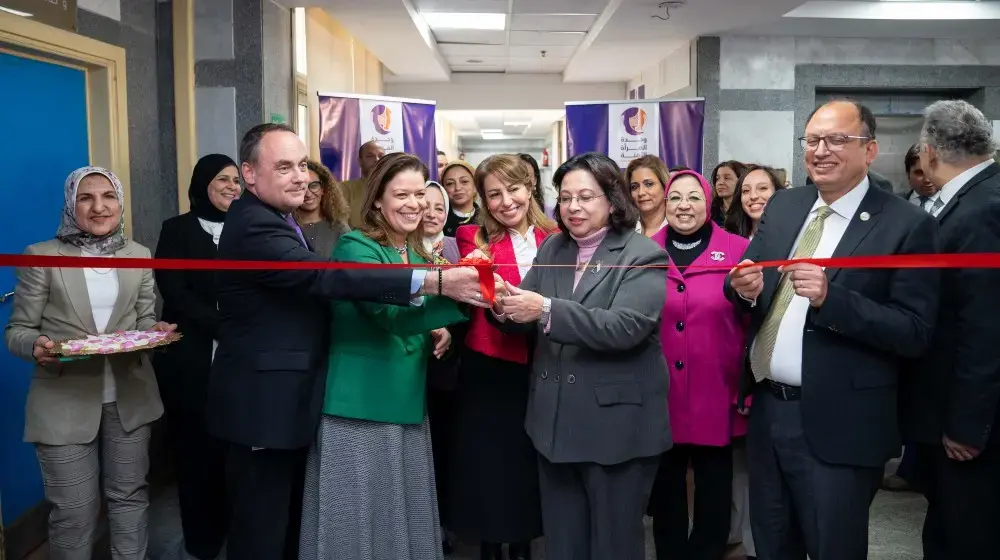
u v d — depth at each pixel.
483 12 6.47
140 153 3.79
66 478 2.14
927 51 6.60
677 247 2.44
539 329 1.97
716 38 6.58
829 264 1.59
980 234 1.77
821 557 1.72
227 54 4.45
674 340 2.25
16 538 2.69
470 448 2.26
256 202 1.88
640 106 5.38
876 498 3.25
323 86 6.34
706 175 6.66
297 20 5.41
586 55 7.97
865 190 1.74
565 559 1.93
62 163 3.12
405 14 5.82
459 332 2.18
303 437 1.82
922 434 1.89
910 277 1.64
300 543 1.89
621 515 1.86
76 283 2.21
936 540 2.02
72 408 2.14
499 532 2.23
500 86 10.26
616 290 1.86
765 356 1.82
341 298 1.73
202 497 2.68
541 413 1.91
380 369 1.83
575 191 1.90
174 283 2.75
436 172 5.46
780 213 1.90
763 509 1.87
